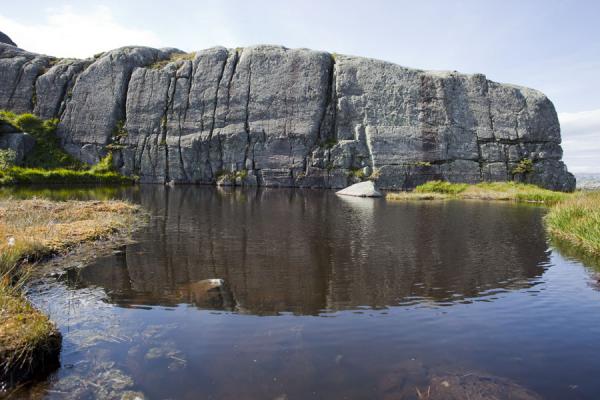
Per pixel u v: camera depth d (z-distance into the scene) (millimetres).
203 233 21828
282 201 41188
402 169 66500
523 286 13250
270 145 68625
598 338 9266
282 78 71188
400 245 19578
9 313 8688
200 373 7508
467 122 70875
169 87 72000
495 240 21125
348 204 39344
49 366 7715
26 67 75250
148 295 11820
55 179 59250
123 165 69000
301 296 11977
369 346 8719
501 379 7430
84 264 15008
